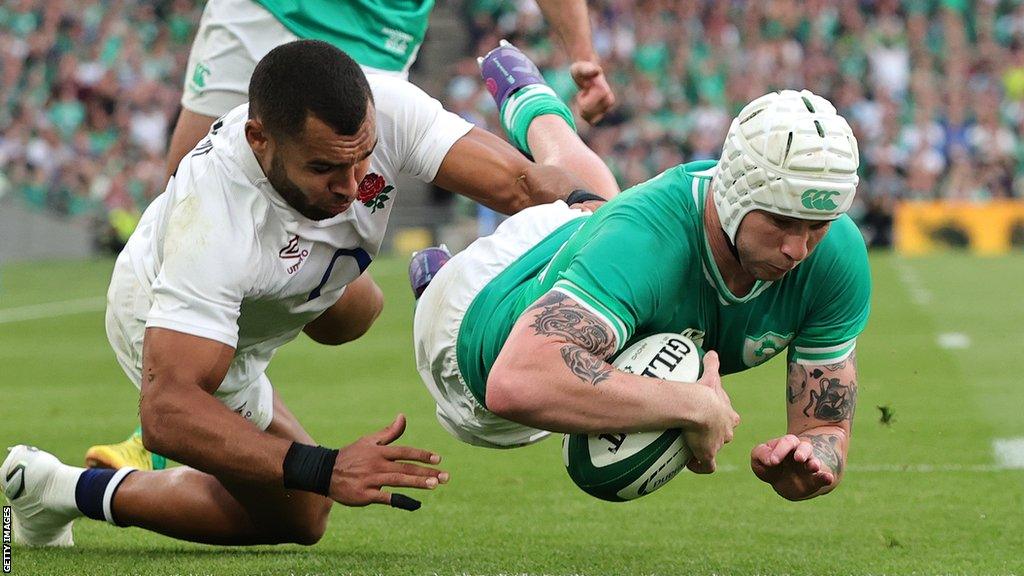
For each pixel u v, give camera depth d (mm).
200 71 18188
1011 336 33469
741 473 18906
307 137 11203
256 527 14016
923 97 68375
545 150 15336
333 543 14977
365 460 11125
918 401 24703
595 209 13500
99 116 68562
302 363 31469
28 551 14445
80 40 71250
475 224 64688
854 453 20141
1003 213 62594
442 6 76500
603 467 11219
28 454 14273
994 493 17359
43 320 40375
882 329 35250
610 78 68688
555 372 10703
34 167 66250
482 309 12812
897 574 13320
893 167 65188
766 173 10430
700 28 71125
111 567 13438
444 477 11133
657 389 10828
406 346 34281
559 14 17328
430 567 13367
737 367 12070
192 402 11430
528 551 14391
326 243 12602
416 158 13531
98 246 62938
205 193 11914
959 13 72062
